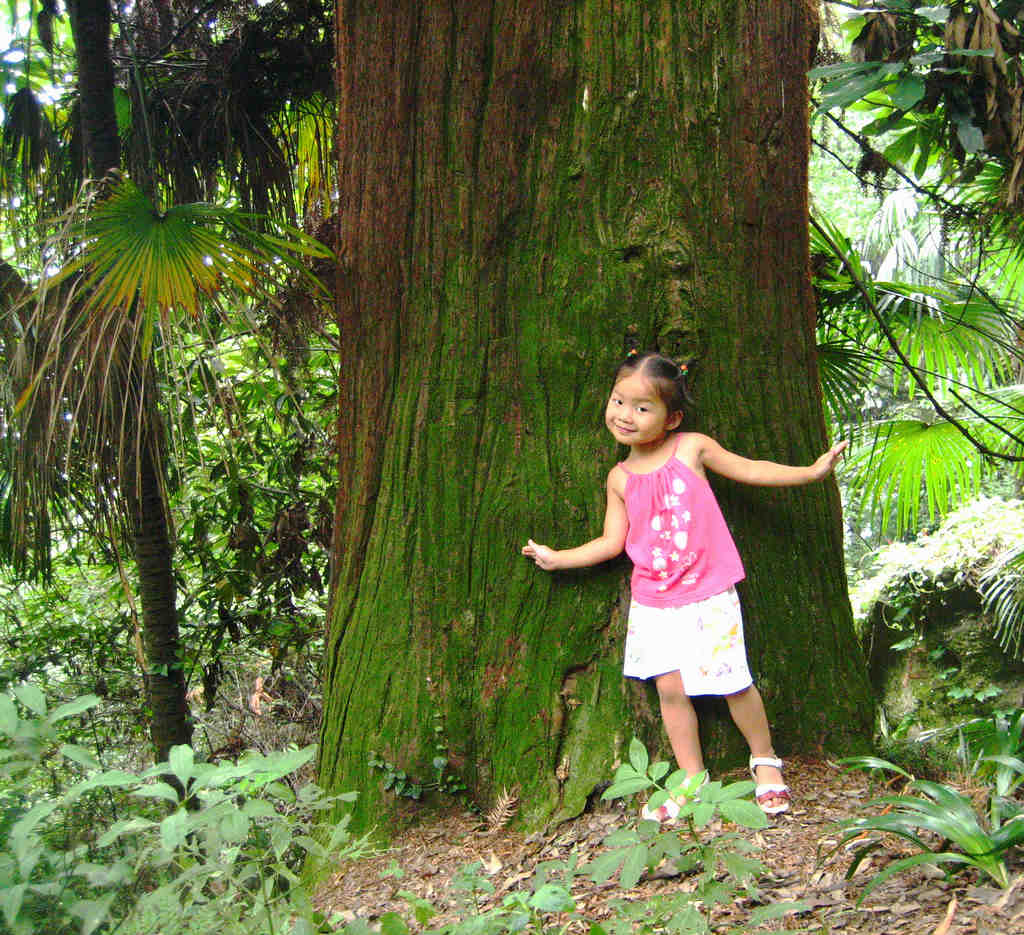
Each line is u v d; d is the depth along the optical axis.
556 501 3.18
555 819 3.06
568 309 3.14
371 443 3.38
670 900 1.81
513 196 3.13
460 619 3.24
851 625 3.41
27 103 4.92
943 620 7.50
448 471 3.24
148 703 6.02
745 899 2.31
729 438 3.17
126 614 6.41
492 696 3.21
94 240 3.41
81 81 4.87
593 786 3.07
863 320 5.30
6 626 6.37
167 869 1.67
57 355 3.49
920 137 4.47
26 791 1.49
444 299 3.23
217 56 5.30
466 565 3.23
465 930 1.68
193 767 1.54
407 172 3.23
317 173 5.78
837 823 2.49
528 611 3.20
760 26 3.15
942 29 3.86
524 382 3.18
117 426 4.27
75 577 6.98
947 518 7.78
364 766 3.26
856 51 3.59
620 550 3.09
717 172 3.13
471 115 3.13
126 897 1.50
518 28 3.06
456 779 3.20
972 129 3.42
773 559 3.22
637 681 3.12
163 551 5.30
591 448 3.16
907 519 6.13
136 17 5.48
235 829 1.51
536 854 2.92
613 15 3.05
